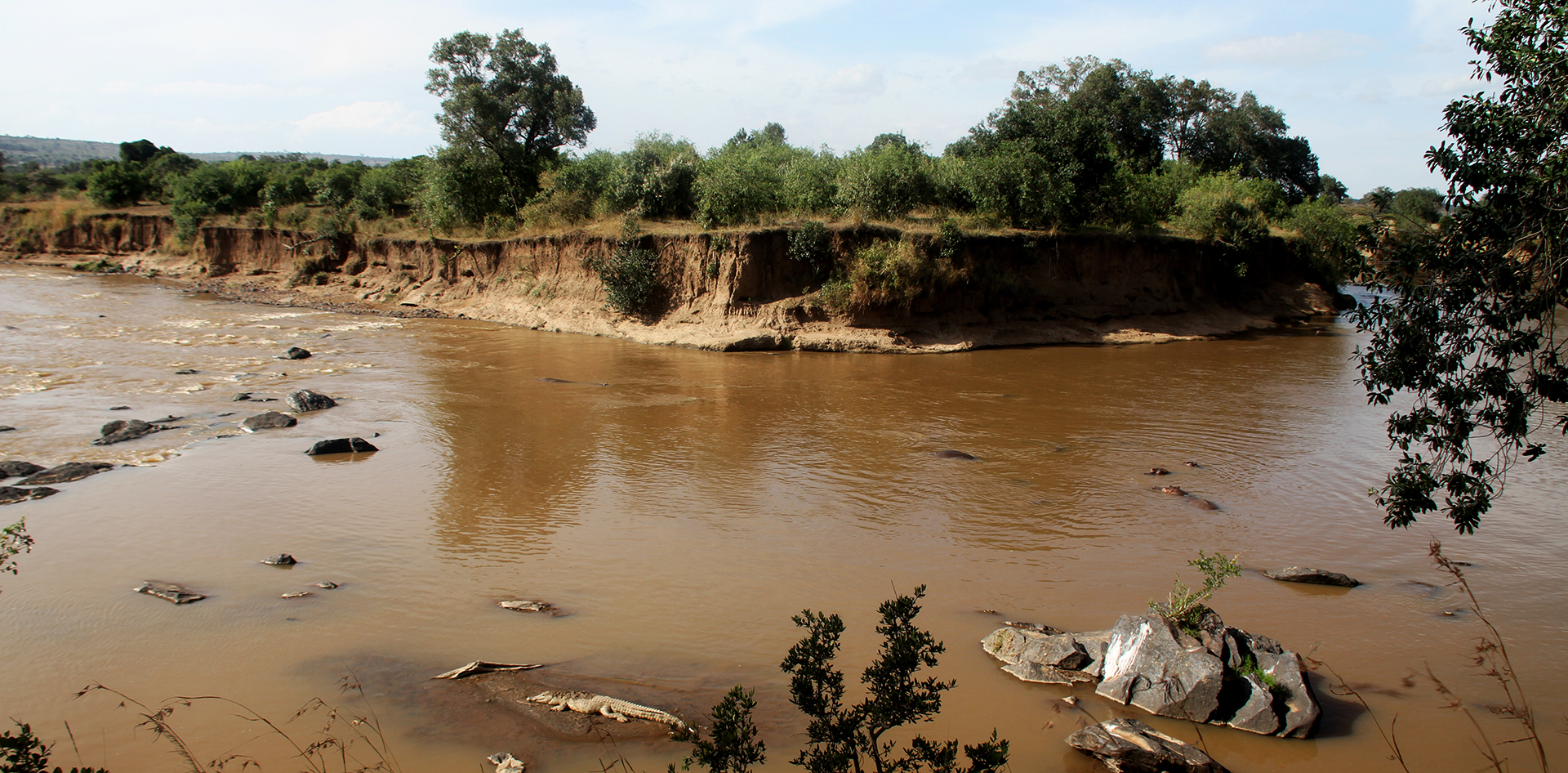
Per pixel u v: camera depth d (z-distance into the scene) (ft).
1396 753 23.44
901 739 23.72
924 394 72.54
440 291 129.18
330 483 45.91
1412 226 21.59
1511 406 19.84
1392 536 40.65
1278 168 185.16
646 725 24.09
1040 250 108.58
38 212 182.09
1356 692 26.68
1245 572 36.04
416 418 60.70
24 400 62.95
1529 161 19.10
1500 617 31.96
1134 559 37.37
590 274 111.45
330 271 143.43
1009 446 55.83
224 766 21.99
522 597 32.73
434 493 44.75
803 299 98.94
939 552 37.88
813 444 55.83
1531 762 22.93
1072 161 111.86
